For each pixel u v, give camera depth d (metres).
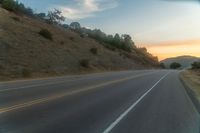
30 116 11.21
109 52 97.69
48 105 14.00
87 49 78.00
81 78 38.38
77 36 92.06
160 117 12.02
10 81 29.70
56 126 9.67
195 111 13.98
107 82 32.16
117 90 23.48
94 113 12.41
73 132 8.95
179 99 18.75
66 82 30.11
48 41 58.88
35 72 39.59
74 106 14.13
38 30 62.81
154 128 9.88
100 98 17.72
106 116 11.80
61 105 14.18
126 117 11.76
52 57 50.81
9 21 57.75
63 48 62.09
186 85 29.88
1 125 9.66
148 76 52.31
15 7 77.38
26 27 59.62
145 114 12.63
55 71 44.69
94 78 39.44
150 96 19.97
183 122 11.09
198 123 11.00
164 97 19.67
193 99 18.06
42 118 10.90
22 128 9.28
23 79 33.19
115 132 9.11
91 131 9.13
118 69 81.31
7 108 12.75
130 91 23.12
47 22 95.38
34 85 25.27
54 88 22.97
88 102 15.70
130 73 63.72
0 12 62.88
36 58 45.38
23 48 45.75
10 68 36.12
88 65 60.00
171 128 9.96
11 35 48.06
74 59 58.72
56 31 78.62
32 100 15.44
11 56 40.22
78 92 20.59
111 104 15.34
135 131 9.34
